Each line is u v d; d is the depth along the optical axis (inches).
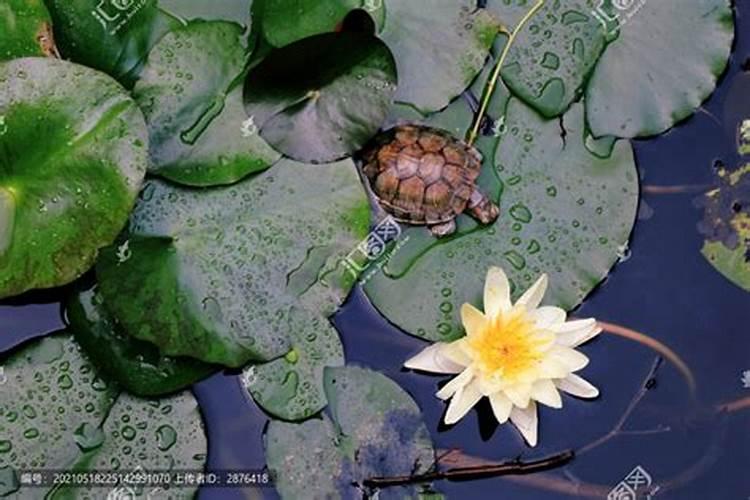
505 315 69.0
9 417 66.4
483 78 75.4
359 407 69.9
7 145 65.0
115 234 65.7
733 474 73.9
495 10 76.2
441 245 72.5
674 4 77.0
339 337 70.3
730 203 77.8
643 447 73.9
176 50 70.9
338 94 70.9
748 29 80.7
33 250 65.4
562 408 74.2
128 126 66.5
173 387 68.3
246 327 68.4
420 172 72.2
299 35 70.7
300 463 68.9
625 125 75.7
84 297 67.9
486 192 73.6
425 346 72.6
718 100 80.0
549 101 75.2
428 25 73.7
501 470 72.0
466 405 68.9
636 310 76.3
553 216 73.5
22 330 69.2
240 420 70.4
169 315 66.9
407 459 69.8
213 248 68.8
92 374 67.9
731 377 75.8
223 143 70.2
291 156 70.8
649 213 78.0
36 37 68.2
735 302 77.1
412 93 73.9
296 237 70.2
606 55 76.0
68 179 65.7
